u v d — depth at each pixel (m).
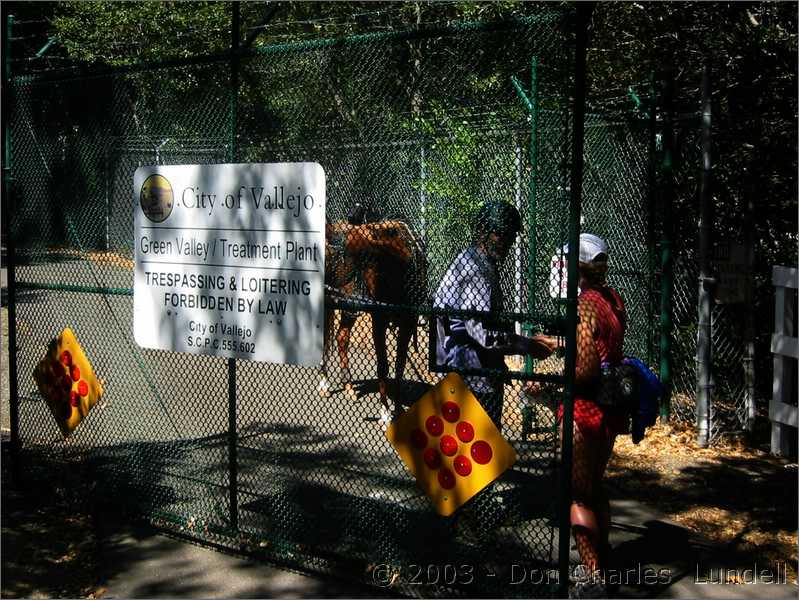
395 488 5.24
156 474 5.67
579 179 3.74
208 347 4.72
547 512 4.73
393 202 4.80
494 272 4.42
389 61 4.68
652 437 7.20
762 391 8.02
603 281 4.37
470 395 4.08
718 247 7.15
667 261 7.62
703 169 6.99
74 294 5.99
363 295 4.77
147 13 14.71
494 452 4.02
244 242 4.56
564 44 3.93
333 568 4.54
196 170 4.70
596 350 4.09
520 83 5.04
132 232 5.52
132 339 6.49
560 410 4.30
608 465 6.49
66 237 5.84
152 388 6.34
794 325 6.77
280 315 4.47
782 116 8.37
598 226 7.89
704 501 5.73
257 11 14.08
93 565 4.64
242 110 5.01
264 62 4.92
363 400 5.82
